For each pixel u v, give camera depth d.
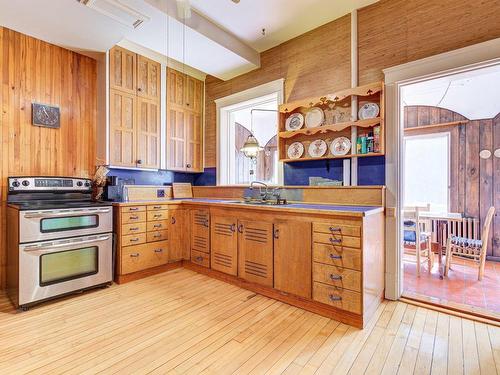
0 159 2.66
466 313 2.25
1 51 2.68
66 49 3.12
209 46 3.08
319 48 3.06
